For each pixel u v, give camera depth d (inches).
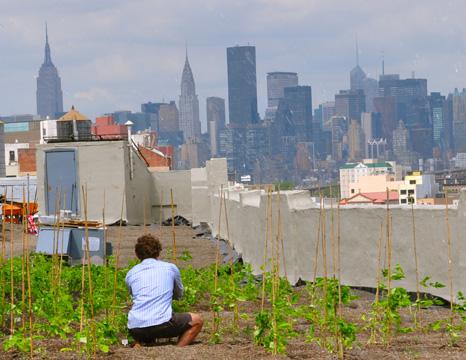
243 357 339.0
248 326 416.2
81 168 1637.6
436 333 397.1
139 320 369.7
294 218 622.8
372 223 549.6
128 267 609.3
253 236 771.4
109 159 1646.2
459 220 483.8
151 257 383.9
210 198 1418.6
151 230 1453.0
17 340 353.7
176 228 1539.1
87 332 354.0
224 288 424.2
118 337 407.2
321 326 364.8
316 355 338.6
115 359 340.2
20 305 448.8
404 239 525.3
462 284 482.9
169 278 377.1
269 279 529.7
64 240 717.9
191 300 494.0
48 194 1638.8
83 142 1641.2
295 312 370.9
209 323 437.1
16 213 1547.7
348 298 391.9
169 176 1953.7
